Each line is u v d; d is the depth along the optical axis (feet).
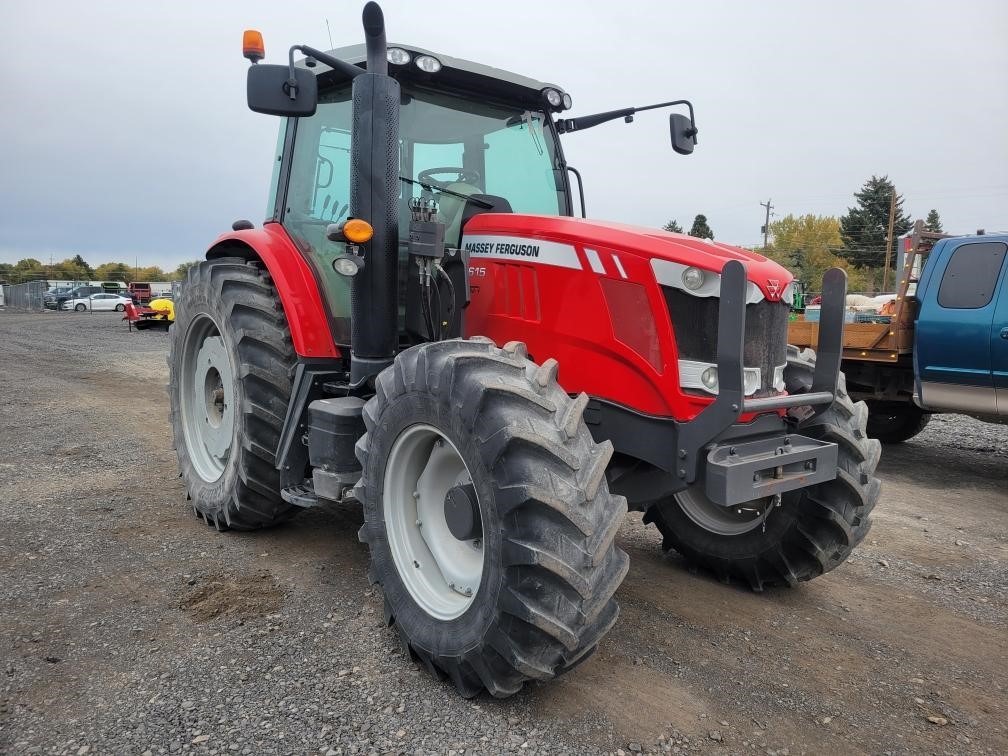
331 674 8.31
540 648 7.15
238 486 12.16
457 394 7.63
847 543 10.41
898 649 9.52
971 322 18.90
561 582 6.97
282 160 12.98
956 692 8.47
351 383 10.30
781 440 9.13
